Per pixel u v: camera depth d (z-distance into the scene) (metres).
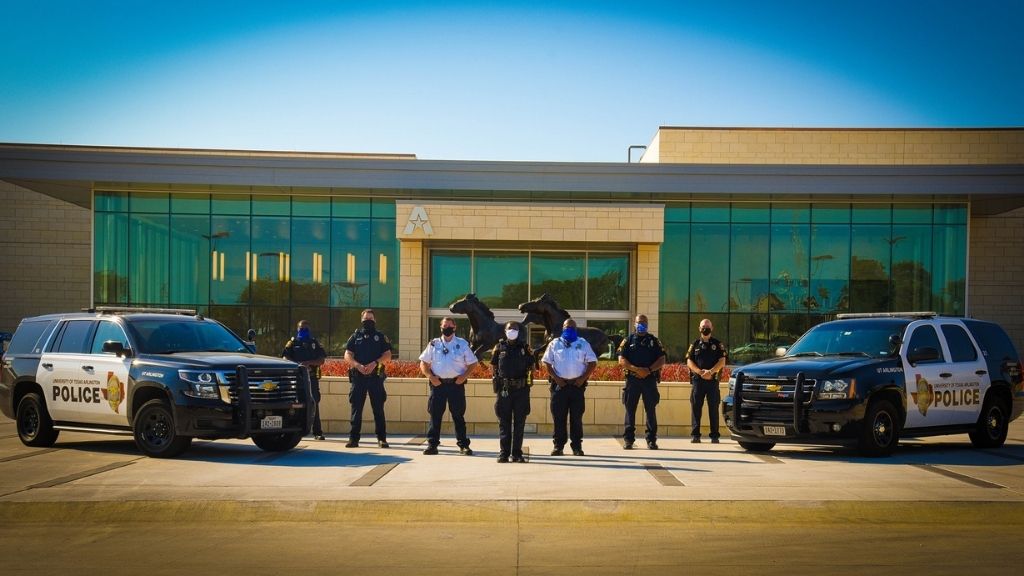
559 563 7.78
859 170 34.06
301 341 16.47
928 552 8.16
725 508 9.68
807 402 13.53
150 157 33.56
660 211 33.84
